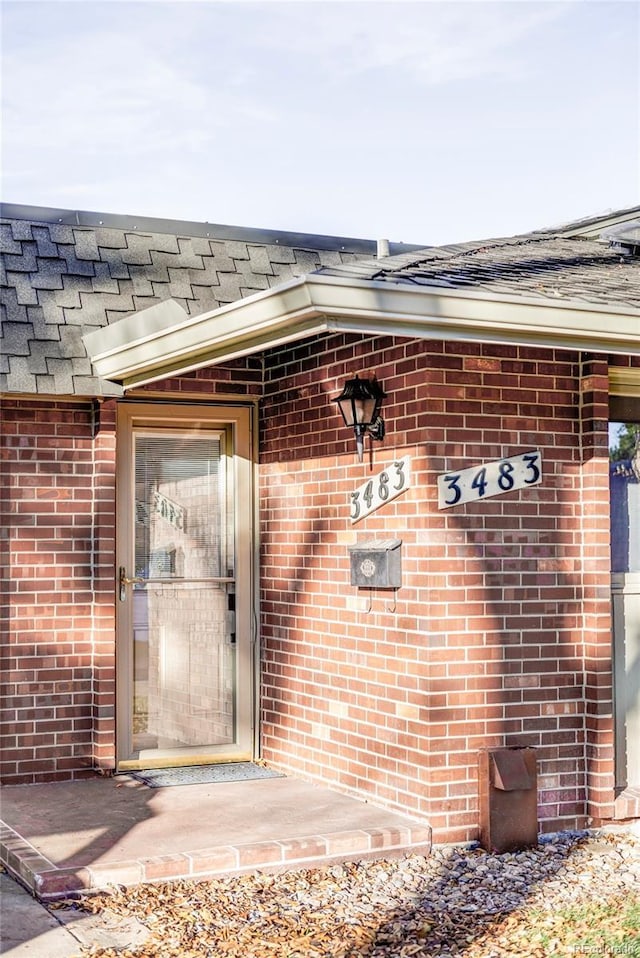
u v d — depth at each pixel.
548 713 7.28
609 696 7.34
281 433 8.86
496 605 7.14
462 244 8.95
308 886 6.28
